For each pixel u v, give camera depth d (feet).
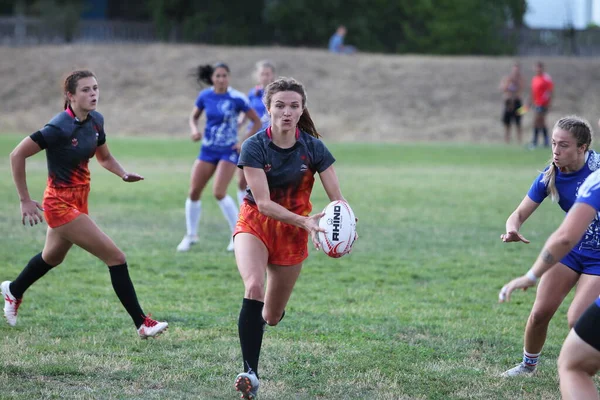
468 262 118.32
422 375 67.00
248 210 63.57
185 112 399.85
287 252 63.05
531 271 47.19
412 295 97.71
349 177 230.27
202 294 96.22
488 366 70.23
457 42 538.47
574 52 552.41
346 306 91.40
